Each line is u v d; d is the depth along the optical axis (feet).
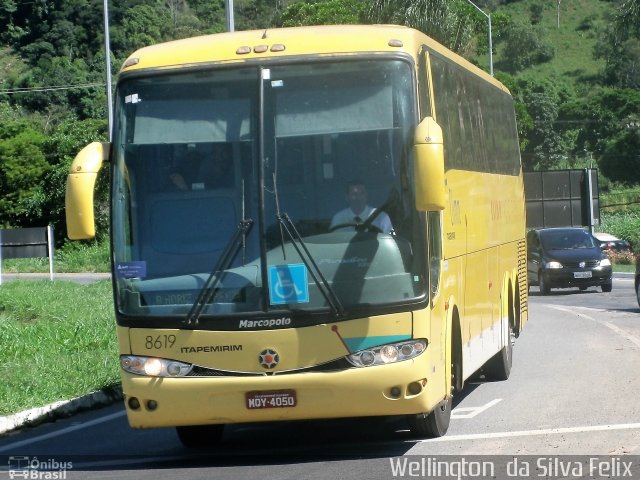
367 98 36.22
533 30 555.28
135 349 36.09
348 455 38.32
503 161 62.08
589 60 541.75
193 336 35.58
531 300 121.70
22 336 75.41
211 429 42.34
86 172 35.58
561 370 59.77
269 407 35.29
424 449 38.58
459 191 45.32
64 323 83.66
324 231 35.58
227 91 36.65
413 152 35.60
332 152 35.94
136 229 36.50
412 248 35.68
